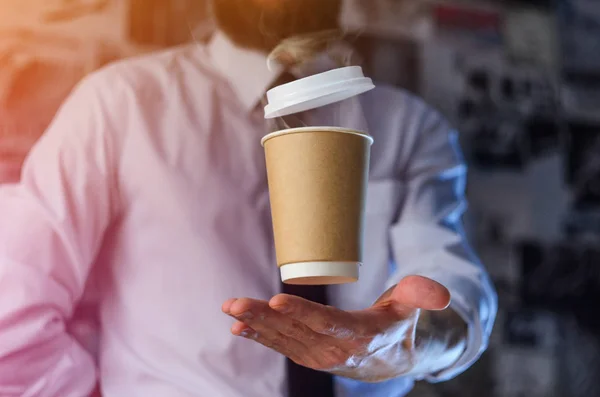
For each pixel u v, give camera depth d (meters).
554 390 2.03
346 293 1.35
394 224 1.40
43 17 1.70
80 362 1.23
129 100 1.33
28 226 1.20
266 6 1.35
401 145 1.45
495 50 2.21
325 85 0.70
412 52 2.08
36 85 1.65
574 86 2.29
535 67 2.25
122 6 1.79
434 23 2.13
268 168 0.74
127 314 1.27
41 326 1.17
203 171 1.33
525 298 2.08
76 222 1.23
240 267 1.30
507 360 2.00
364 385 1.32
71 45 1.71
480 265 1.36
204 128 1.36
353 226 0.72
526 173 2.17
